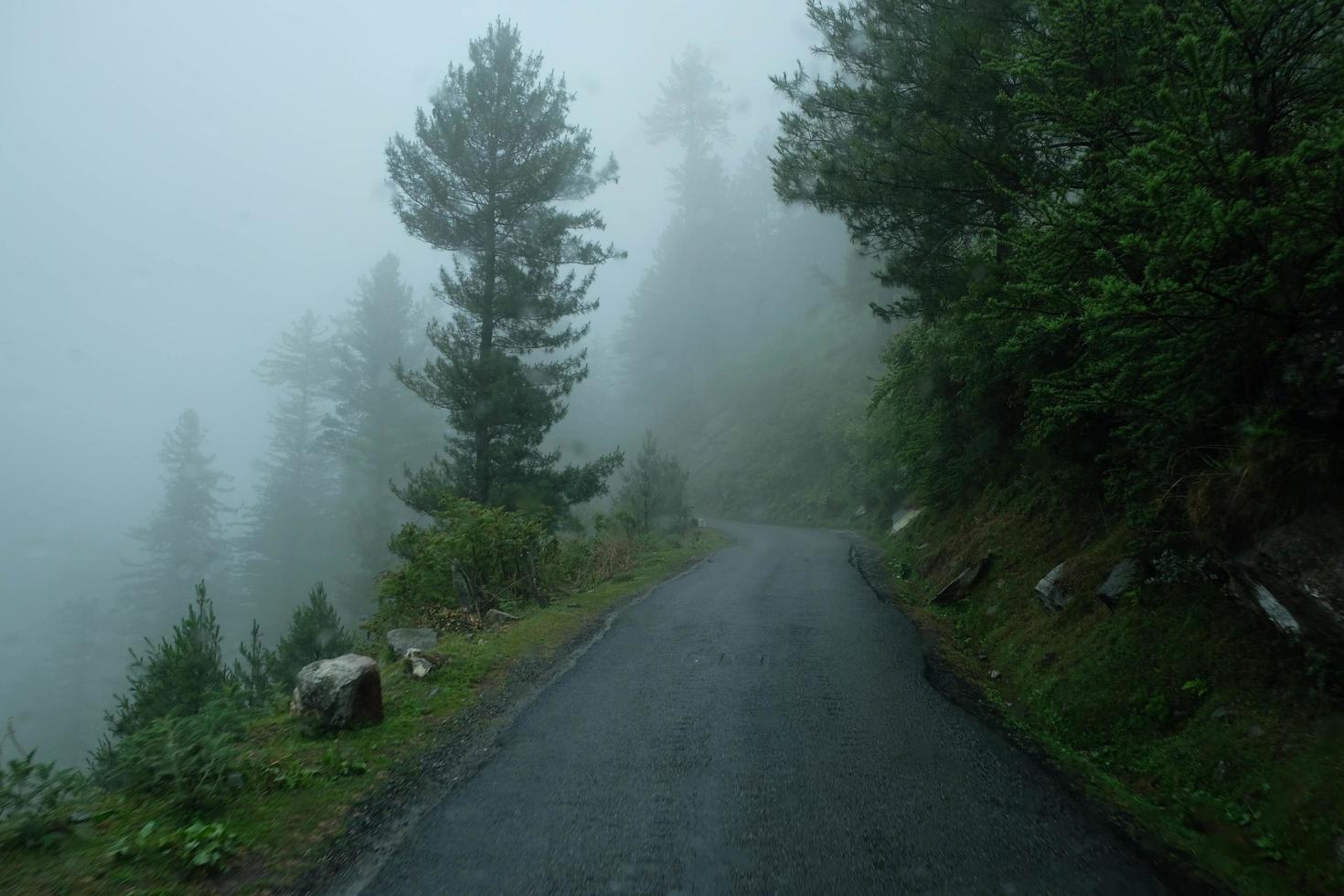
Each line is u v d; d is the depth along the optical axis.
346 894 3.93
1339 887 3.84
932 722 6.86
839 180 12.25
